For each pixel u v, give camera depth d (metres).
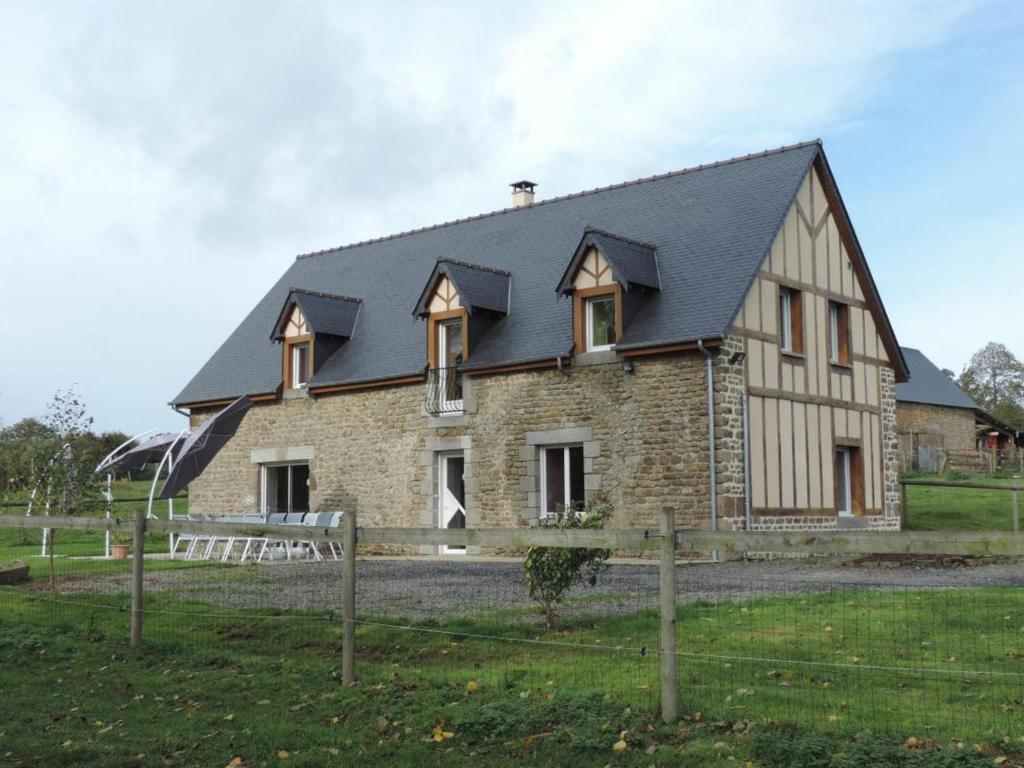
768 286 18.25
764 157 20.06
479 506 19.56
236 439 23.70
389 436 21.16
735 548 6.25
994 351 68.56
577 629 9.30
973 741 5.75
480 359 19.66
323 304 22.89
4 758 6.13
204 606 11.16
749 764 5.52
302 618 10.11
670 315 17.62
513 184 24.73
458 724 6.46
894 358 21.66
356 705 7.06
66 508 14.59
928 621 9.03
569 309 19.23
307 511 22.70
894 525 21.11
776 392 18.16
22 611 11.11
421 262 23.83
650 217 20.31
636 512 17.56
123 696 7.64
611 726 6.22
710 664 7.68
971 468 38.12
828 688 6.95
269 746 6.29
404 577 14.09
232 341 25.42
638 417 17.67
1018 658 7.69
